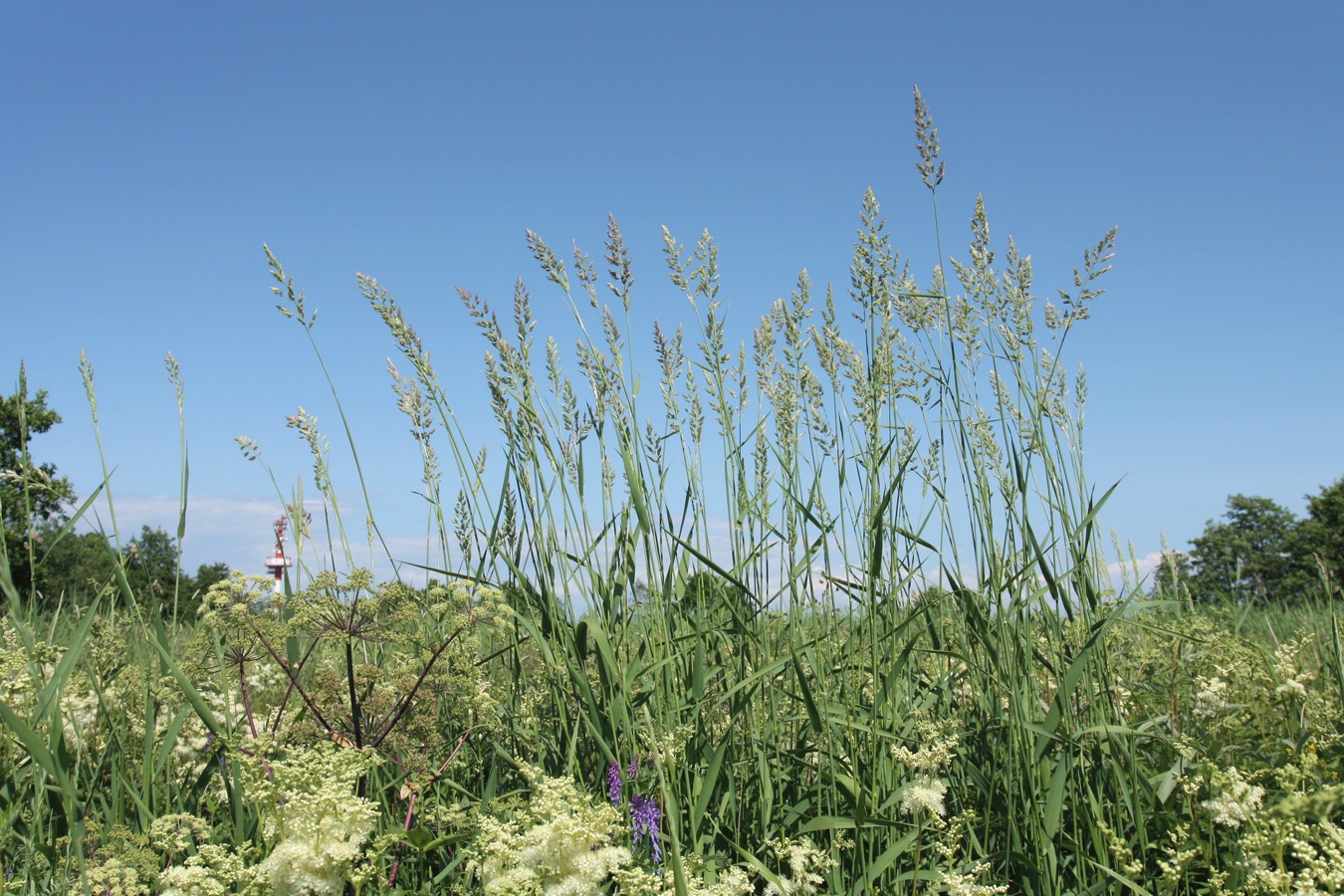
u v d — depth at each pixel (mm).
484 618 3232
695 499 3605
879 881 2734
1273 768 3002
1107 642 3410
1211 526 48094
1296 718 3730
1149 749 3463
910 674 3445
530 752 3312
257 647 3166
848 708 2938
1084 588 3080
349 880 2098
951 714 3369
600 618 3072
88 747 3307
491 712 3221
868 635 3240
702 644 2984
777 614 3557
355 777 2256
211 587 2926
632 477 2992
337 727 3008
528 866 2137
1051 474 3357
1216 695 3479
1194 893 2676
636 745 2850
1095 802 2781
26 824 2871
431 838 2615
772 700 3043
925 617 3342
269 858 2029
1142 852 2648
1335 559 43062
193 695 2523
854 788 2635
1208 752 3191
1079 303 3490
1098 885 2600
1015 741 2928
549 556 3141
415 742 3070
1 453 25078
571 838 2113
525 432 3211
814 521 3168
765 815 2803
